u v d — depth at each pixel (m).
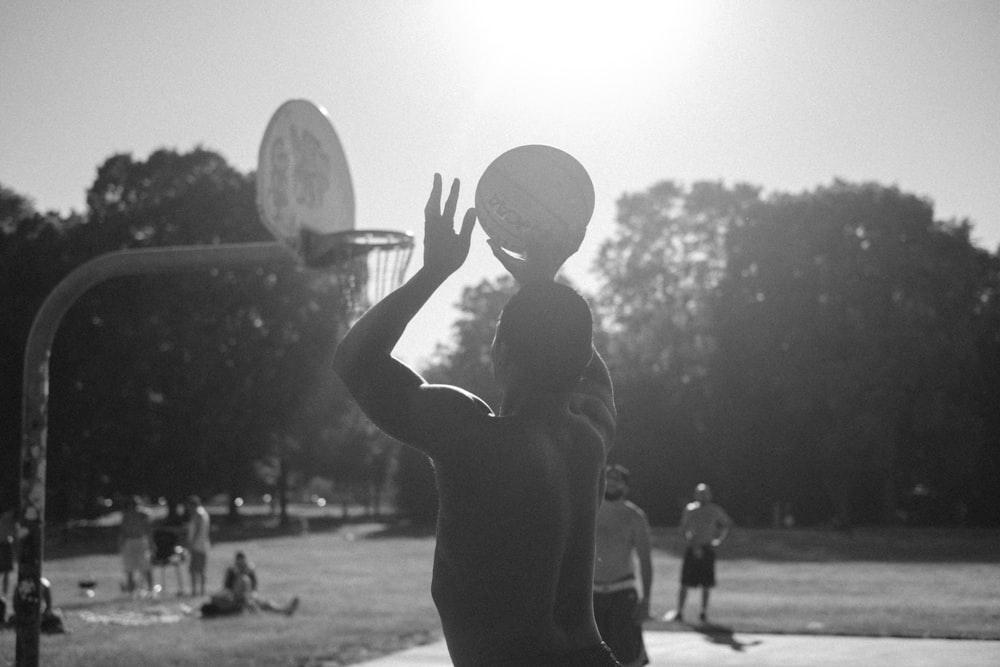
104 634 15.91
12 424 51.38
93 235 53.25
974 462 59.16
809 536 52.31
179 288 54.41
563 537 2.48
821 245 61.78
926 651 14.42
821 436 60.34
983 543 47.25
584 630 2.51
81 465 56.00
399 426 2.42
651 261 72.25
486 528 2.42
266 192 10.64
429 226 2.47
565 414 2.61
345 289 11.30
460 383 80.31
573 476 2.55
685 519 18.16
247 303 57.09
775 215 63.09
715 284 68.00
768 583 26.59
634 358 70.25
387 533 64.75
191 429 55.66
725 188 71.00
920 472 61.62
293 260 10.25
